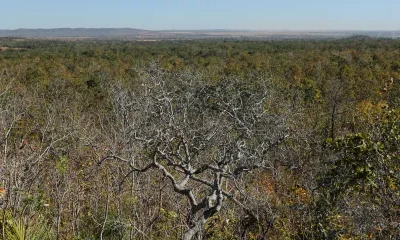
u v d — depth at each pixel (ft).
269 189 19.72
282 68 88.48
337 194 17.44
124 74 78.54
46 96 46.98
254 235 17.35
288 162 21.43
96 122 32.48
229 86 18.51
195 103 18.22
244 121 17.04
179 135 17.26
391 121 19.99
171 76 19.61
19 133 23.27
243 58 126.52
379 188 16.51
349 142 19.21
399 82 47.75
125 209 17.04
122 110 19.52
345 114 41.98
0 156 17.48
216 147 18.16
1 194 13.71
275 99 24.04
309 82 61.11
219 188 16.97
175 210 17.78
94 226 16.62
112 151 19.25
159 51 179.93
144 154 20.44
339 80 64.80
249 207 17.19
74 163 19.85
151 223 15.28
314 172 20.58
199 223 16.11
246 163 17.94
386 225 14.61
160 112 17.29
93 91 60.18
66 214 16.79
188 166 17.40
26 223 13.41
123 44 284.00
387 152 17.37
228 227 17.47
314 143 25.58
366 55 119.34
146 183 19.20
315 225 16.30
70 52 172.04
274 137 18.11
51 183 17.56
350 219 16.15
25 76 75.15
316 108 44.57
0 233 12.66
